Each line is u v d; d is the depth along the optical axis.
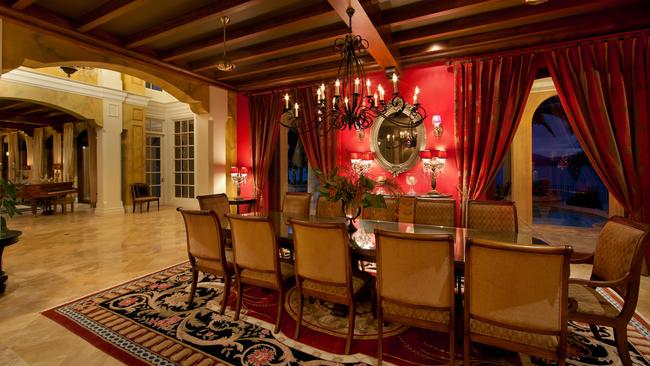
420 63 4.02
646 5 2.88
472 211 2.99
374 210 3.48
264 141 5.45
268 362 1.88
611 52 3.16
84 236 5.22
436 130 4.05
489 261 1.50
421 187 4.25
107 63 3.90
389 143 4.43
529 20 3.13
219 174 5.48
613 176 3.16
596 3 2.79
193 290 2.67
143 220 6.71
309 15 3.02
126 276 3.36
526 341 1.51
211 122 5.38
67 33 3.36
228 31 3.58
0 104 7.32
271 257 2.20
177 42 3.90
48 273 3.45
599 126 3.20
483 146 3.75
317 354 1.96
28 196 7.20
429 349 2.02
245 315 2.49
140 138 8.28
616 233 1.91
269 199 5.99
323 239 1.98
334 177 2.62
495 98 3.64
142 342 2.10
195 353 1.98
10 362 1.88
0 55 3.05
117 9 2.93
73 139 9.02
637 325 2.29
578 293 1.94
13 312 2.52
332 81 4.82
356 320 2.40
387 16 3.09
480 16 3.17
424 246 1.64
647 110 3.04
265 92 5.45
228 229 2.77
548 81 4.98
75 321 2.38
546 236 5.15
